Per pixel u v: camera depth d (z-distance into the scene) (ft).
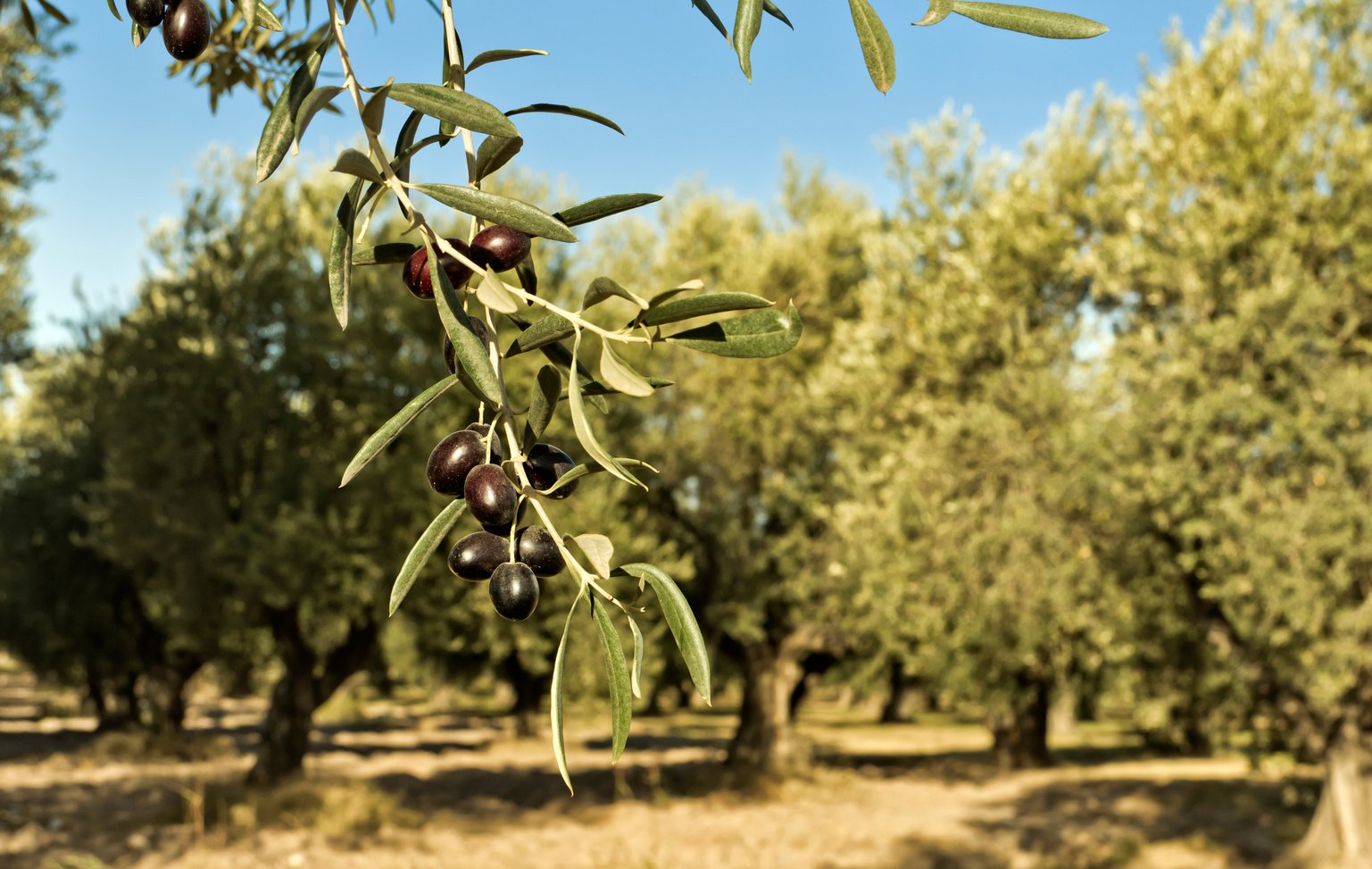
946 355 36.73
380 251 2.96
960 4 2.86
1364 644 27.91
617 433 54.08
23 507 75.97
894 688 126.11
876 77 2.95
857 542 38.75
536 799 52.80
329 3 2.76
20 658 82.58
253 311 49.49
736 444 56.39
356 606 44.37
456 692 136.36
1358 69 31.22
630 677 2.45
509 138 2.73
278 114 2.73
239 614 48.65
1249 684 34.73
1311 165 30.01
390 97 2.68
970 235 38.42
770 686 64.23
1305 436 27.27
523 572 2.61
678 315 2.56
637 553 49.16
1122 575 33.47
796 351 55.77
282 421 48.91
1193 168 31.19
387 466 46.98
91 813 44.27
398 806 46.57
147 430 47.83
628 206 2.80
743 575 57.72
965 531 34.37
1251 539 27.04
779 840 41.47
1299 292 28.07
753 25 3.02
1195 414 27.94
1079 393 33.53
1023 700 53.93
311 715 50.39
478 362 2.64
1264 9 32.65
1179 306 31.89
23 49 29.17
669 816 47.85
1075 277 34.50
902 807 52.13
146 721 91.20
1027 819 47.65
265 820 41.27
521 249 2.93
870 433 40.50
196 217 50.37
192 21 3.18
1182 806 48.24
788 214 67.15
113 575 74.02
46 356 53.62
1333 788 33.30
